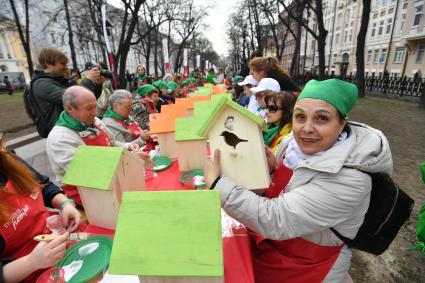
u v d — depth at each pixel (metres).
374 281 2.03
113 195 1.23
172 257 0.78
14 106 12.21
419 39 18.23
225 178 1.08
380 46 22.89
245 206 0.98
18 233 1.17
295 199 0.96
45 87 2.69
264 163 1.20
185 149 1.93
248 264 1.02
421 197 3.15
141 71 7.81
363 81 11.85
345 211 0.95
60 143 1.90
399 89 12.91
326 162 0.95
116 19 18.30
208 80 13.11
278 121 2.26
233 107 1.13
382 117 7.69
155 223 0.83
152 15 19.20
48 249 0.95
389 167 0.99
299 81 22.88
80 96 1.91
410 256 2.27
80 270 1.02
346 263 1.15
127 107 2.96
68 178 1.26
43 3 21.55
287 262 1.17
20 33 13.58
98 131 2.11
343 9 27.28
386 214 1.05
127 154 1.37
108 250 1.12
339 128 0.99
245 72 7.11
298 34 18.52
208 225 0.81
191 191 0.86
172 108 2.96
